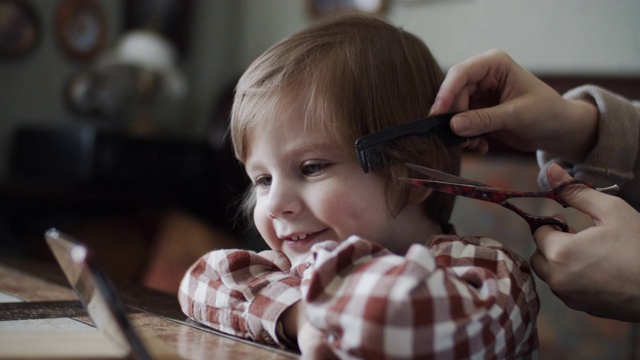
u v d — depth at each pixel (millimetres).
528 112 764
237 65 3447
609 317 667
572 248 629
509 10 2439
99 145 2736
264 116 705
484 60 769
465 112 726
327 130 680
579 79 2105
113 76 3328
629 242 620
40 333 519
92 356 443
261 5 3338
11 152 3064
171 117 3527
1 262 1096
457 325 491
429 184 633
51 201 2633
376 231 687
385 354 473
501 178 1957
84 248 454
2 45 3037
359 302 487
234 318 630
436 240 661
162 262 2324
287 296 600
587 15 2260
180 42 3508
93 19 3316
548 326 1844
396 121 720
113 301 437
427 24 2656
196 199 3068
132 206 2848
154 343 537
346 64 715
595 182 818
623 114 820
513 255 664
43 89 3176
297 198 686
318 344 516
